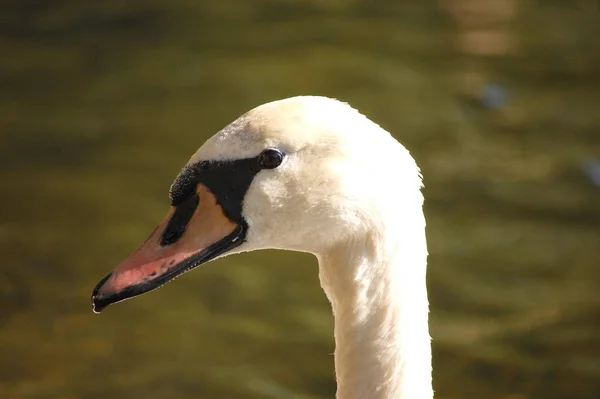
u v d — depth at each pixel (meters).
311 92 18.00
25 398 10.56
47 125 16.95
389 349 5.82
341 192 5.64
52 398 10.56
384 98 17.86
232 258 13.66
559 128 16.84
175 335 11.81
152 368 11.16
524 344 11.59
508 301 12.43
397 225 5.66
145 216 14.13
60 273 12.87
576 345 11.54
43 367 11.15
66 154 15.99
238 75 18.83
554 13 22.11
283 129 5.67
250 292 12.73
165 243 5.92
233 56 19.78
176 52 19.94
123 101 17.84
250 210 5.79
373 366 5.85
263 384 10.87
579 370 11.10
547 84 18.56
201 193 5.89
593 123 17.00
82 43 20.41
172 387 10.81
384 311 5.78
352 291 5.79
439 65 19.36
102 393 10.71
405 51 20.02
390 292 5.76
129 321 12.13
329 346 11.59
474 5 22.62
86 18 21.62
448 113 17.36
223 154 5.82
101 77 18.84
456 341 11.68
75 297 12.43
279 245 5.86
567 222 14.10
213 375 11.03
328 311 12.32
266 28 21.31
